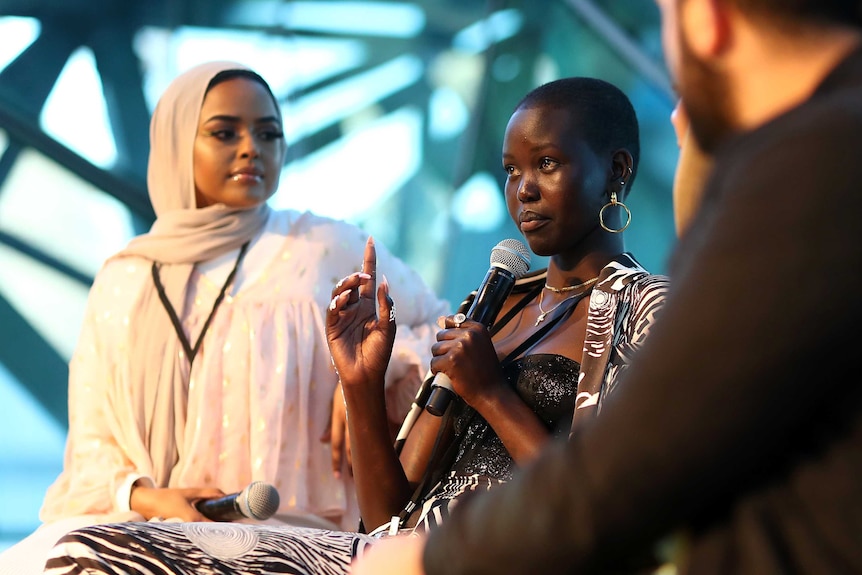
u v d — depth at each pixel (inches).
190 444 202.5
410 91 481.7
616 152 133.3
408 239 466.0
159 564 99.3
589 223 131.6
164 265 214.4
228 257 216.5
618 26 495.2
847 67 51.2
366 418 134.2
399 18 489.7
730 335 46.9
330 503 201.9
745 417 47.3
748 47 53.6
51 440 415.8
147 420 204.5
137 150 443.5
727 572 50.1
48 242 428.1
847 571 47.8
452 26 491.8
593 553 50.5
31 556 180.5
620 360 115.1
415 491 130.1
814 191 46.5
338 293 137.6
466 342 121.6
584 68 490.6
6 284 422.6
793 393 46.9
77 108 441.1
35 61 440.1
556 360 124.9
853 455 48.3
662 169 467.8
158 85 454.3
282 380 204.4
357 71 479.5
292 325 209.5
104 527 102.0
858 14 53.4
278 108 225.8
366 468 133.0
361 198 465.7
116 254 216.4
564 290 133.3
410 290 224.1
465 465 124.5
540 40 494.3
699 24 53.9
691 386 47.7
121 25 455.8
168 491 191.6
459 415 130.0
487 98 485.1
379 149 472.4
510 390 121.3
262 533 108.9
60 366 421.4
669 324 49.1
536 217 131.0
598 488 49.8
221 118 217.8
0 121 426.9
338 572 108.0
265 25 474.6
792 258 46.2
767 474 50.1
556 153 129.9
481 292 132.4
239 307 211.0
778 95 53.6
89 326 212.1
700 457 48.2
